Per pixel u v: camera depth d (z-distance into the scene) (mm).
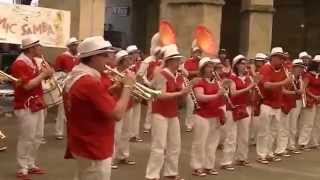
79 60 4895
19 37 10758
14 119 13367
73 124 4910
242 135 9789
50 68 7961
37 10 11047
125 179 8383
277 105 10102
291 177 9281
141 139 11867
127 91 4895
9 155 9633
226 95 9133
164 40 10336
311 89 11898
